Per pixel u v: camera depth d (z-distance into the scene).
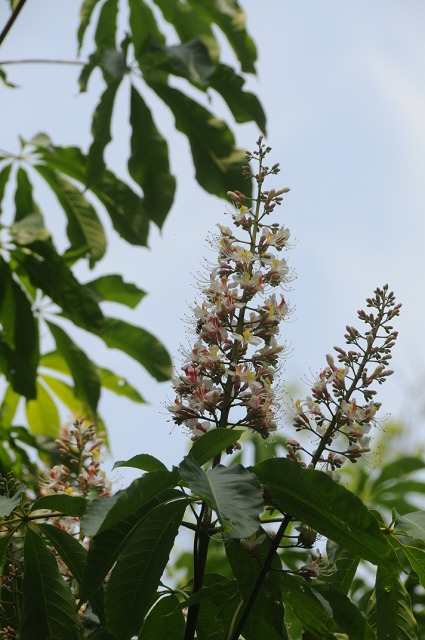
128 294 9.55
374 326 5.10
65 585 4.89
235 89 8.75
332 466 4.93
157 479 4.17
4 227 8.55
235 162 8.69
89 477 6.30
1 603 5.61
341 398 5.02
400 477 9.58
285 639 4.73
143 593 4.43
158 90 8.58
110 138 8.38
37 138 9.21
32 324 8.67
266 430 5.06
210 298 5.25
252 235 5.39
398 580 5.00
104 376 9.83
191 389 5.08
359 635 4.68
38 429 9.82
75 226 9.31
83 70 8.45
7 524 4.93
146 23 8.97
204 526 4.59
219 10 8.93
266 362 5.15
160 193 8.70
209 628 4.91
